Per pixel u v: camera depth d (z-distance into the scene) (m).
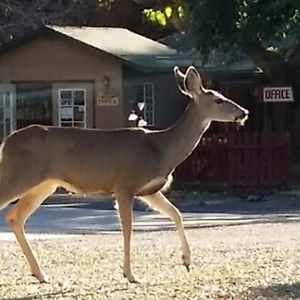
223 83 37.41
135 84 35.84
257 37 31.73
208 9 31.16
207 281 13.73
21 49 36.19
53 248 17.91
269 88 31.98
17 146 13.59
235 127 34.44
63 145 13.70
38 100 36.16
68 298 12.58
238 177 31.03
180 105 37.09
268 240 19.48
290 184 31.95
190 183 31.66
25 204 13.98
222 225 22.84
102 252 17.27
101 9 46.38
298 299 12.32
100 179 13.80
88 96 35.78
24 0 44.81
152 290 13.03
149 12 37.31
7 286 13.54
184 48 34.31
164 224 22.95
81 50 35.66
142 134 14.03
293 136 36.72
